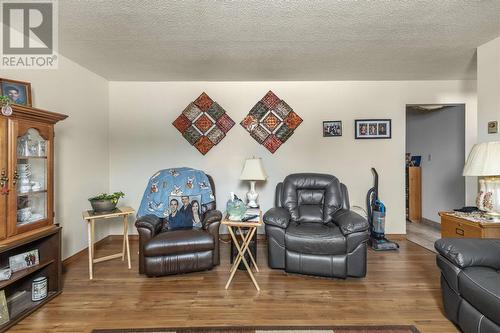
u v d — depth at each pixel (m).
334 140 3.67
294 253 2.48
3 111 1.71
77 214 2.99
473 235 2.02
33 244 2.13
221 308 1.98
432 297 2.12
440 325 1.76
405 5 1.86
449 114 4.09
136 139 3.67
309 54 2.73
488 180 2.13
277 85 3.65
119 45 2.50
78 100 3.01
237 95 3.64
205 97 3.64
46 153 2.08
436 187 4.41
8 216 1.76
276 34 2.29
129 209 2.75
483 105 2.49
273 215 2.60
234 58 2.83
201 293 2.20
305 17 2.02
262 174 3.03
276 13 1.96
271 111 3.65
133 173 3.68
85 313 1.91
